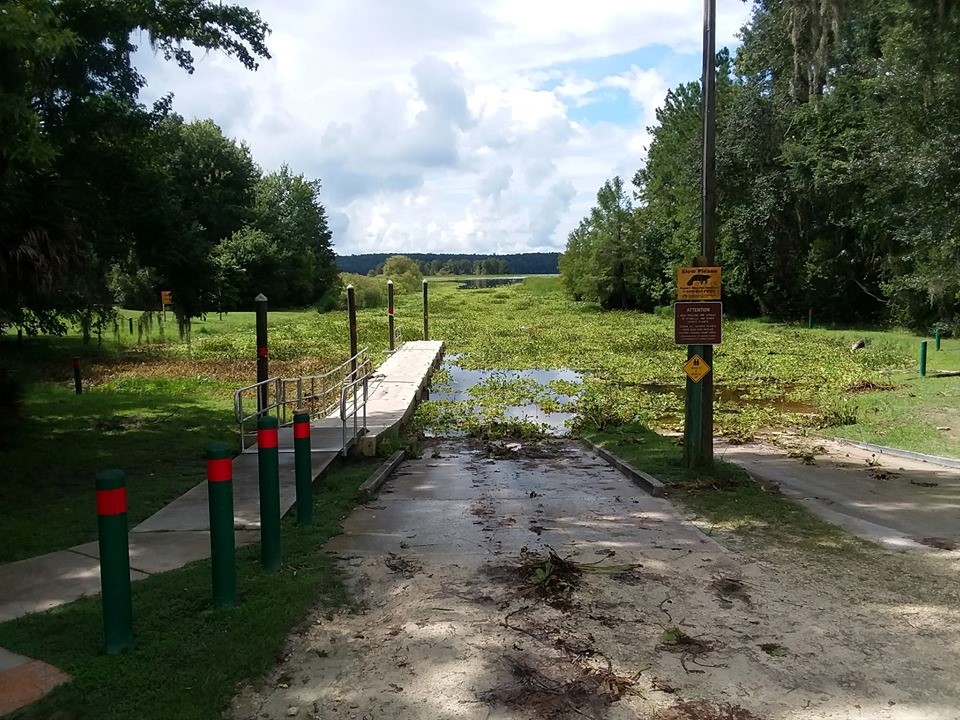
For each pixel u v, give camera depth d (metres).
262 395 12.28
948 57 17.91
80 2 9.22
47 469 8.97
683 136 45.22
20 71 7.79
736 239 37.22
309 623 4.38
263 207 63.00
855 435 12.44
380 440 11.33
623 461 9.50
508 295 75.19
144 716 3.32
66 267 8.77
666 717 3.40
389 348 27.11
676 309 8.39
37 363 22.81
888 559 5.64
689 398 8.69
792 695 3.60
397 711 3.45
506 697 3.57
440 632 4.25
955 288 24.30
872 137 24.61
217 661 3.79
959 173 19.56
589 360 24.95
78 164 10.07
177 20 10.44
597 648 4.07
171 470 9.04
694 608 4.63
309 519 6.49
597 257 53.75
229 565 4.45
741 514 6.88
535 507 7.39
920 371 18.86
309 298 63.72
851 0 25.81
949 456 10.38
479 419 14.66
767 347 27.39
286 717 3.40
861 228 30.86
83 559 5.47
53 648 3.92
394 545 5.95
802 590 4.95
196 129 56.56
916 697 3.58
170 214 11.30
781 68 33.62
